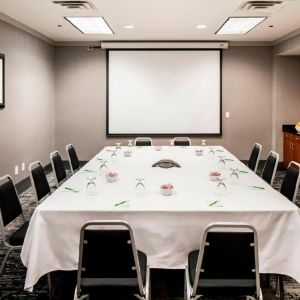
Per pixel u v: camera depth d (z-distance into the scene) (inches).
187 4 184.1
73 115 318.3
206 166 172.1
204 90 314.0
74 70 314.0
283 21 226.4
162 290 111.3
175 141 258.4
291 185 138.0
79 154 321.1
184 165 174.9
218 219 100.7
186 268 92.4
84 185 133.2
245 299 106.4
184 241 101.3
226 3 181.2
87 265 80.0
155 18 216.7
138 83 314.3
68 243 101.5
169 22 228.5
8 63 218.7
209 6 187.3
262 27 245.8
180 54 309.9
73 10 196.5
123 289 81.4
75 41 308.0
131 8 192.2
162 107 316.5
